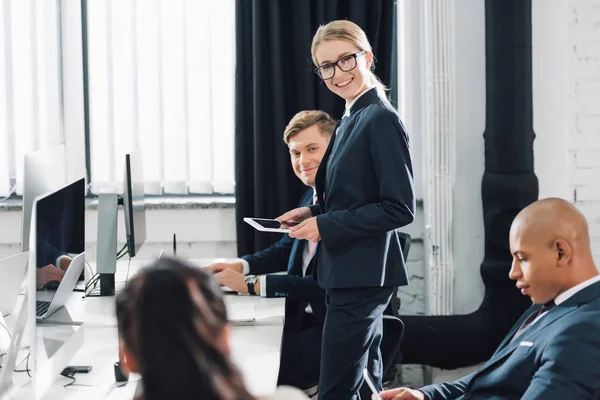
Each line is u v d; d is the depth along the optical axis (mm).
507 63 3684
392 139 2561
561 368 1778
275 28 3766
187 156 4004
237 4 3795
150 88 3959
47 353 1981
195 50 3947
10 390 2039
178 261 1157
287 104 3850
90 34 3941
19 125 3959
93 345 2438
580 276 1896
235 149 3873
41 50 3936
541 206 1925
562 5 3750
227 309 1161
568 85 3842
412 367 4090
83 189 2607
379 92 2709
